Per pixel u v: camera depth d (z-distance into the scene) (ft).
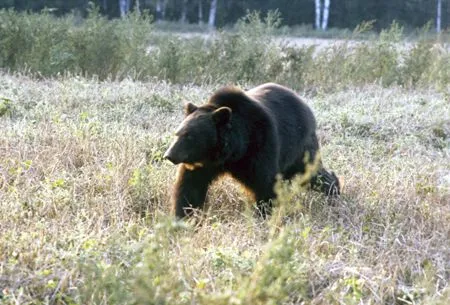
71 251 27.99
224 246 30.37
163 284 22.36
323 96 71.77
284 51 83.35
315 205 37.96
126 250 28.17
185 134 33.94
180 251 28.19
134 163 40.93
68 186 37.32
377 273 29.07
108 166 39.24
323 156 47.24
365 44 88.02
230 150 34.68
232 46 82.43
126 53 80.53
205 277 27.02
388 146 52.85
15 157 41.29
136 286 21.95
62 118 51.26
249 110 35.42
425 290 27.07
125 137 46.11
